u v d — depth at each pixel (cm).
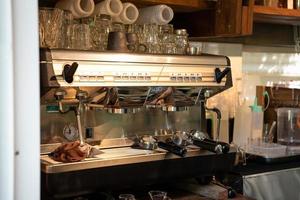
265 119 244
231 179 185
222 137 222
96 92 152
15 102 95
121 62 148
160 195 156
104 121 168
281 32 267
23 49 96
